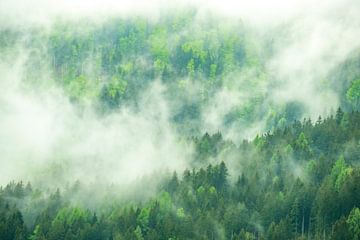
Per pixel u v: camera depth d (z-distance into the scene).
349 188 173.88
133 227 183.50
